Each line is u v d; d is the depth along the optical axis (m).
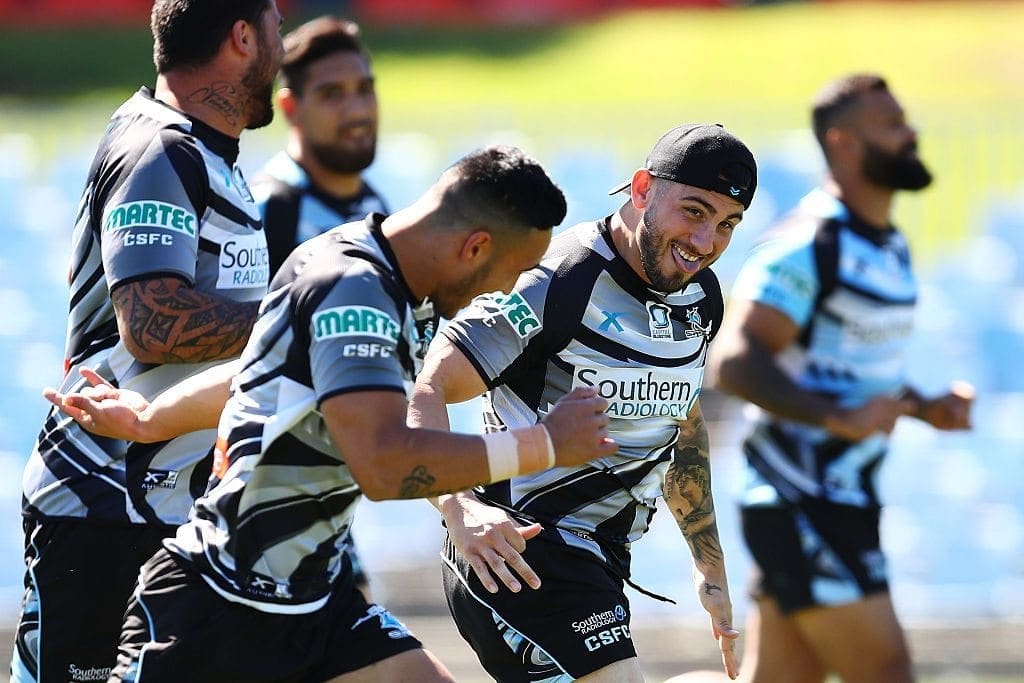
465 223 10.97
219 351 13.32
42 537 13.83
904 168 19.80
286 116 20.91
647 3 78.44
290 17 73.06
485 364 12.77
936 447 31.81
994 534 30.73
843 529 19.52
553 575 13.44
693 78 64.50
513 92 62.41
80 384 13.79
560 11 76.81
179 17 13.81
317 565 11.81
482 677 27.09
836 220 19.81
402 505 30.80
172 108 13.89
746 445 20.38
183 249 13.25
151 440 12.84
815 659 20.14
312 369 10.81
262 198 20.53
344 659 12.34
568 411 11.02
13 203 39.81
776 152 40.34
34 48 67.50
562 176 40.62
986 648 28.58
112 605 13.70
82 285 13.86
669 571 29.77
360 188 21.34
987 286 35.72
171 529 13.55
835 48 67.56
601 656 13.31
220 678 11.72
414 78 64.69
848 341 19.75
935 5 77.12
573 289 12.98
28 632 14.00
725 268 38.72
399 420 10.63
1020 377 33.81
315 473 11.34
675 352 13.38
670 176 12.74
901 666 19.45
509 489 13.57
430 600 30.22
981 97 58.69
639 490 13.77
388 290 10.94
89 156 43.69
